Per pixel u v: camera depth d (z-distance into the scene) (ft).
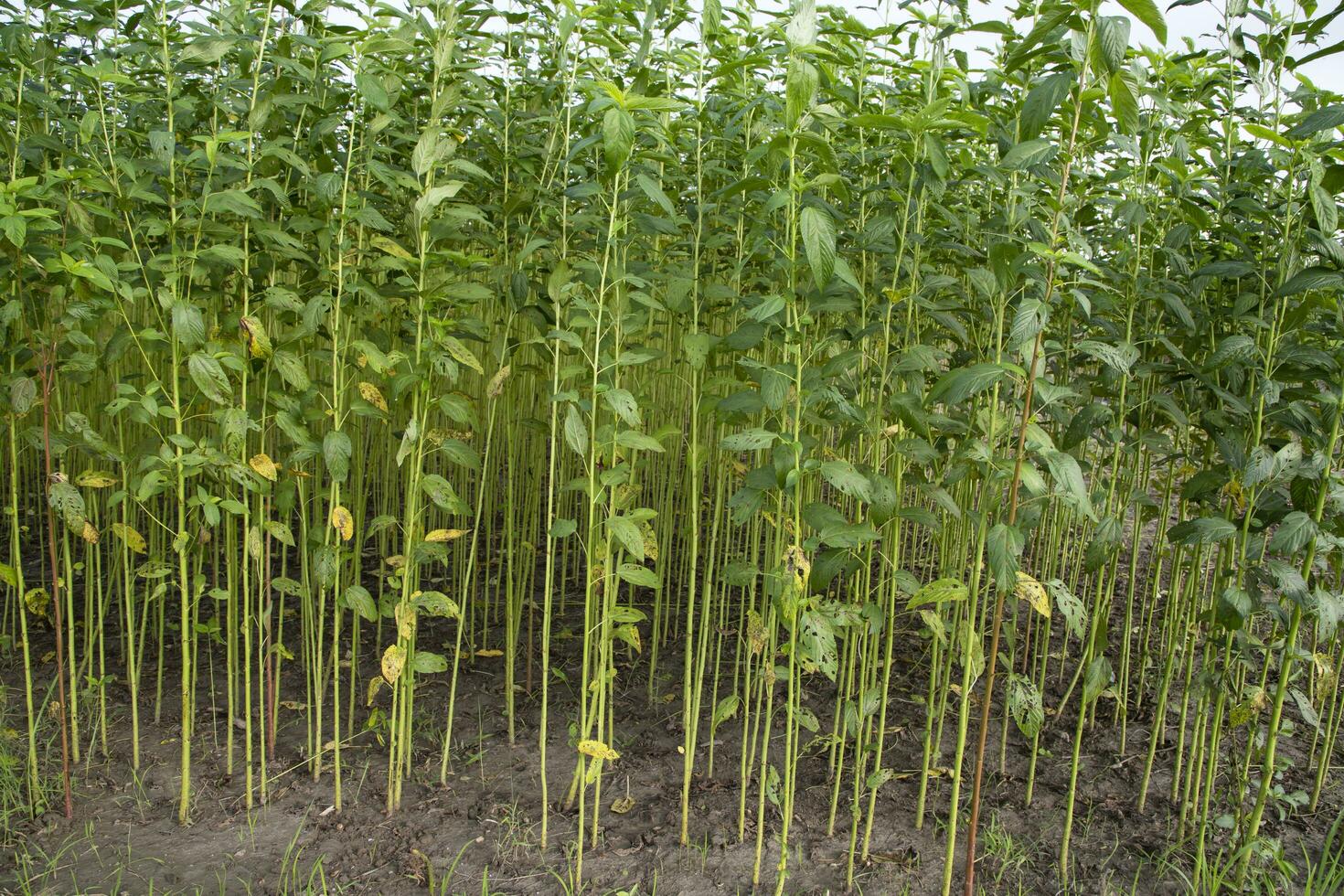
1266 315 9.61
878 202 10.87
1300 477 8.46
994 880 9.33
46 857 9.06
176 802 10.12
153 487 9.07
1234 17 9.23
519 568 12.59
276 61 8.76
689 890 9.05
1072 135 6.89
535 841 9.71
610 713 10.17
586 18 9.47
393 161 11.43
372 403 9.86
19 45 9.34
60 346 9.53
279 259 10.43
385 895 8.82
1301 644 12.13
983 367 7.04
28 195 8.09
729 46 10.02
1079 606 7.26
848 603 8.50
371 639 14.33
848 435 9.57
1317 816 10.65
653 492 17.97
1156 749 11.86
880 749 9.08
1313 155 8.32
